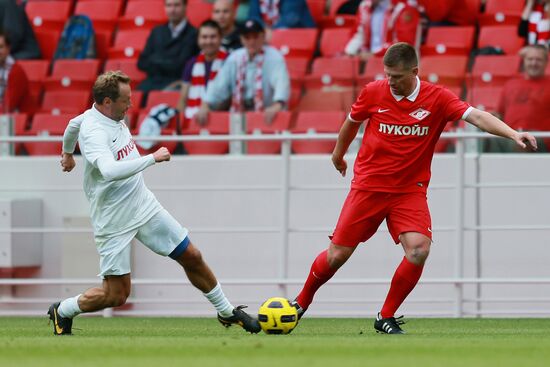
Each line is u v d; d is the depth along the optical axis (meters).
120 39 48.91
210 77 42.47
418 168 25.88
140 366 17.78
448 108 25.50
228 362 18.38
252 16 47.94
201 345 22.14
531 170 37.50
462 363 18.19
